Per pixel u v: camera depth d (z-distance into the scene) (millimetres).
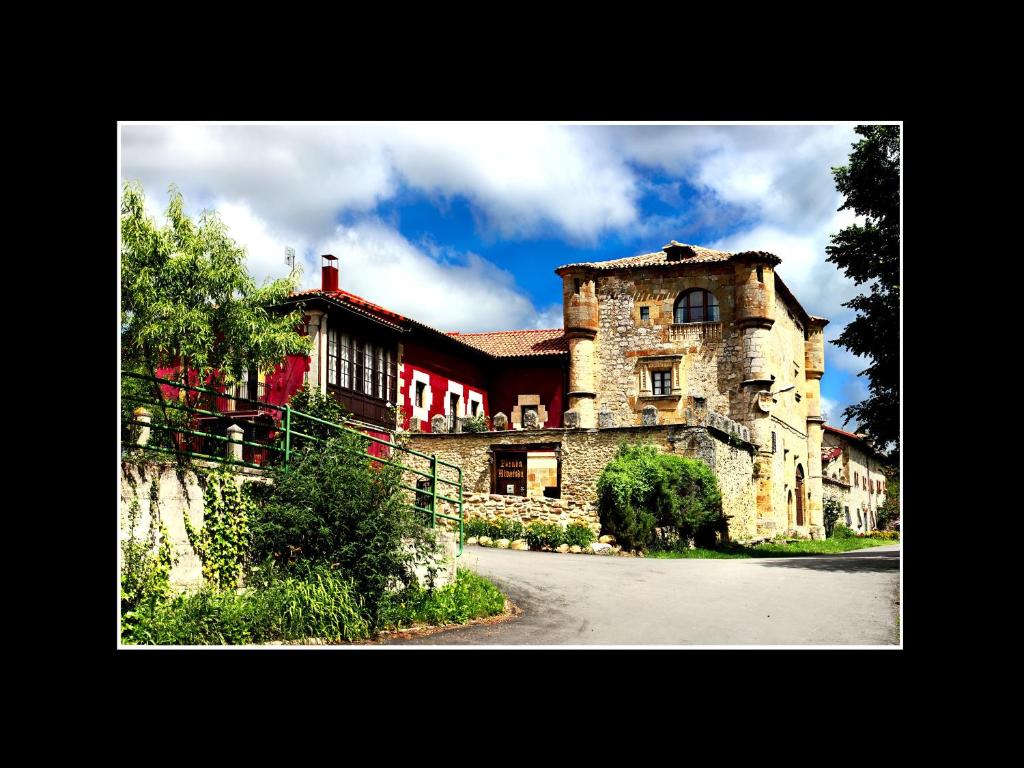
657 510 25297
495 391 38656
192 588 10703
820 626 12117
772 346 35875
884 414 21031
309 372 25781
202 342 19453
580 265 37281
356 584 11805
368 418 28359
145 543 10000
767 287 35375
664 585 16531
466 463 29281
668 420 35938
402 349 31391
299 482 12133
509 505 25531
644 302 36906
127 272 18625
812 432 43031
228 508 11453
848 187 21156
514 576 17406
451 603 13055
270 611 10484
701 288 36312
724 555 25812
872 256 21047
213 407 20109
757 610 13508
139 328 18750
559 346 38594
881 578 17531
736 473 30703
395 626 11883
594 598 14859
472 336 40719
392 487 12969
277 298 21109
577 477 28156
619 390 36812
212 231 19719
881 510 62844
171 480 10594
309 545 12016
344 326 27406
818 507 42469
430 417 33156
